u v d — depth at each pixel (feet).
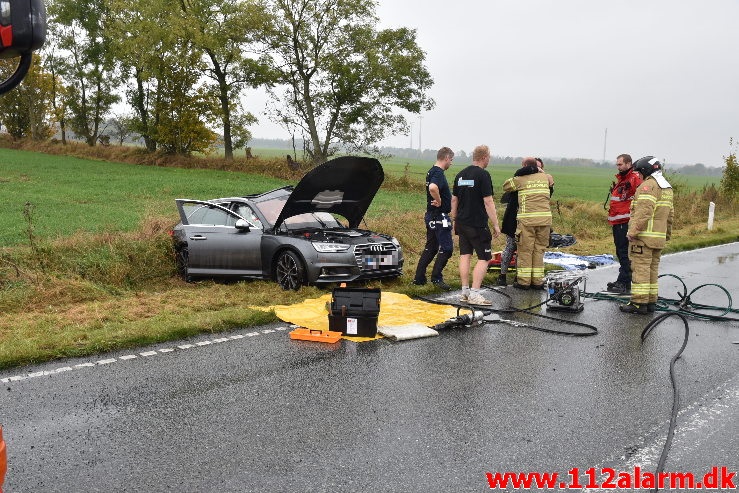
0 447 8.10
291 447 13.16
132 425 14.21
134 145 148.05
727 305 28.32
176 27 121.39
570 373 18.35
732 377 18.13
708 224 63.10
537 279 31.71
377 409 15.33
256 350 20.25
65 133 170.81
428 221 30.50
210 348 20.43
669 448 13.29
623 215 30.30
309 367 18.57
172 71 129.49
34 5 6.58
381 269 30.45
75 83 159.74
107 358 19.21
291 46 123.24
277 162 118.62
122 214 50.16
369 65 119.96
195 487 11.47
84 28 150.61
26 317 23.59
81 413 14.88
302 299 27.40
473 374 18.12
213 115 133.80
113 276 30.19
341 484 11.62
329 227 33.22
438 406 15.58
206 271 31.27
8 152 137.80
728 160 86.89
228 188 82.17
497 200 78.02
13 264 28.50
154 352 19.90
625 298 29.17
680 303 27.53
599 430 14.25
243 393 16.31
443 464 12.48
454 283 32.30
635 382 17.61
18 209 52.42
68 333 21.01
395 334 21.76
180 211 33.63
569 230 56.59
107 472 12.00
